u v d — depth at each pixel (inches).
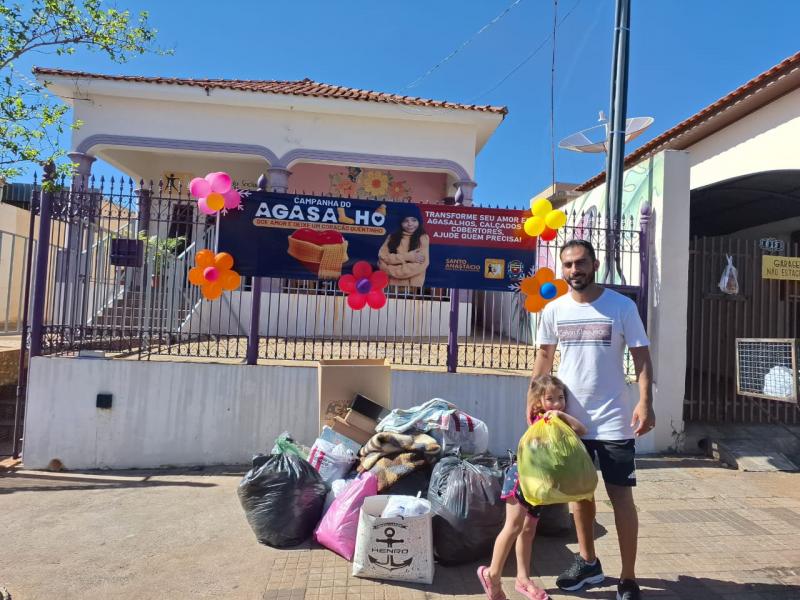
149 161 480.7
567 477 113.1
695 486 206.2
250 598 126.1
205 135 426.3
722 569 142.1
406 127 442.9
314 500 156.3
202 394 229.0
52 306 234.2
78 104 417.4
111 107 419.8
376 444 166.1
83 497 191.8
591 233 271.3
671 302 248.5
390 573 132.9
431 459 163.3
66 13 284.0
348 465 173.2
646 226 253.1
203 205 220.2
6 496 192.2
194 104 425.1
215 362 232.5
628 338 125.0
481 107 434.3
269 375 231.3
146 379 227.3
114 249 235.6
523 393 241.1
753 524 171.6
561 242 273.1
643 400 121.7
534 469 115.4
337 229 233.1
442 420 176.2
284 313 370.3
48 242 232.2
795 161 298.4
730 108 324.2
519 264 239.9
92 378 225.6
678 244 249.8
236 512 178.4
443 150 446.0
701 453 247.0
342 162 437.7
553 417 120.8
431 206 237.0
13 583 132.4
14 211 533.0
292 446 179.8
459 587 131.4
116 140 419.2
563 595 128.3
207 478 213.2
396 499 140.8
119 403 226.2
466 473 146.5
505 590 130.3
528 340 322.0
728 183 292.7
